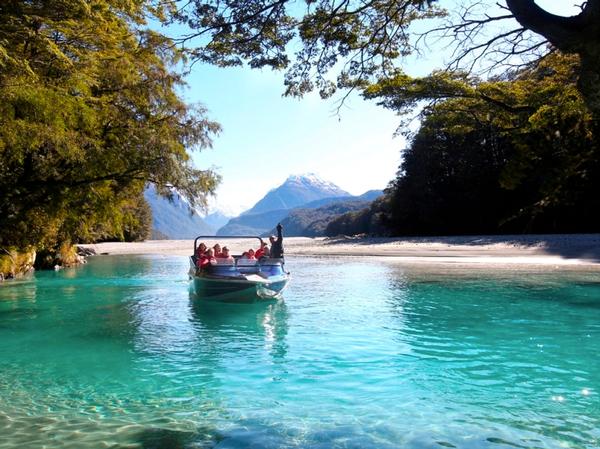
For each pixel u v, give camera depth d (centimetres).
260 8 605
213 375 774
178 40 646
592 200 3142
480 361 827
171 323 1211
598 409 612
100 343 1006
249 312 1346
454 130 1168
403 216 5722
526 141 1077
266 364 830
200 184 1844
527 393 672
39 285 2103
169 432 561
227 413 616
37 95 1270
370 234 7200
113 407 645
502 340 966
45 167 1720
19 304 1561
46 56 1463
